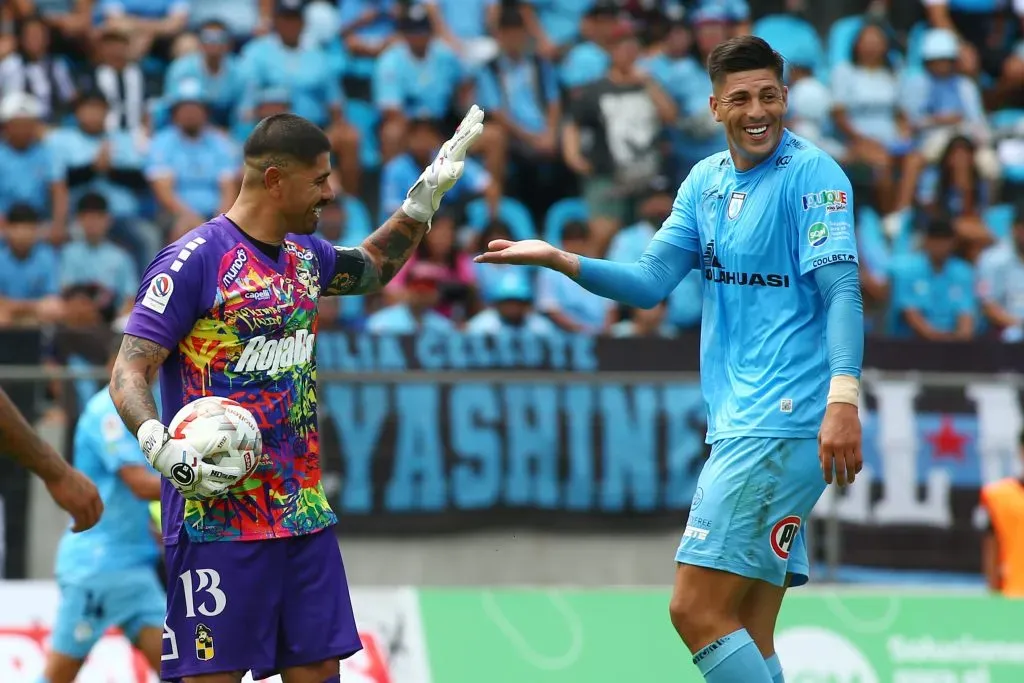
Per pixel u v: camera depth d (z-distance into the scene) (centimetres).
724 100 1658
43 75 4300
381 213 4247
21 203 3828
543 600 2802
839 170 1638
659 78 4512
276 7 4394
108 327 3359
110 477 2448
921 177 4638
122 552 2459
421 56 4466
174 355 1553
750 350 1664
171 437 1452
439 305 3831
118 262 3853
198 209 4091
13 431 1579
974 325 4128
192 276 1517
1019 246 4275
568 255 1666
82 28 4438
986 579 3075
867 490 3088
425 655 2722
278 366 1554
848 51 4806
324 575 1578
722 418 1673
